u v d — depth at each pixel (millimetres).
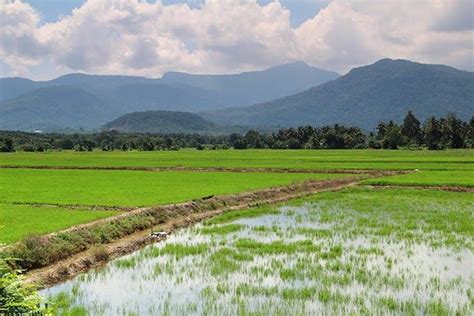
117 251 22172
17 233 21562
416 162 80938
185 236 25875
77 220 25516
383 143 162000
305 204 39031
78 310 13984
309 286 16422
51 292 16328
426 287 16359
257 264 19484
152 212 29594
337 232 26734
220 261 19906
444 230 27234
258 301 14930
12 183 48844
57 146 184625
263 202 40375
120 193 39719
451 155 107562
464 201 40469
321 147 172500
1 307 10867
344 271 18359
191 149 189125
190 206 33688
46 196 37344
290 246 22688
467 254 21328
